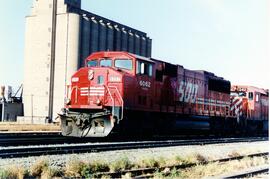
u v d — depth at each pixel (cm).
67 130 2103
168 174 1186
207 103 2928
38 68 6881
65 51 6606
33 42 6969
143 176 1140
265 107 3856
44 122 6456
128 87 2050
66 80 6556
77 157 1361
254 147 2177
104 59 2188
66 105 2161
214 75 3158
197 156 1588
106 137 2155
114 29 7269
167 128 2455
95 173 1106
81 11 6994
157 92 2312
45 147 1529
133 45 7712
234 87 3541
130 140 2230
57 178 1067
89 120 2033
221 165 1437
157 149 1788
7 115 6850
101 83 2066
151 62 2262
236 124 3397
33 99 6900
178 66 2564
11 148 1473
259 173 1273
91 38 6762
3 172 995
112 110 1994
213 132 3083
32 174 1095
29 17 7025
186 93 2642
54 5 6781
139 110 2139
